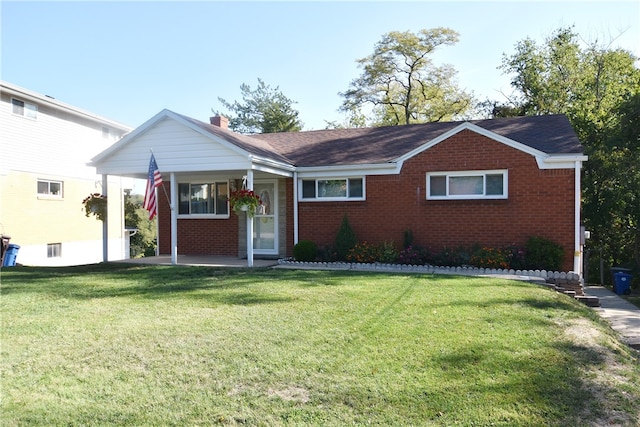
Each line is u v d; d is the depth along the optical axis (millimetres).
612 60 24266
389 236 12766
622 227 17141
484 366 4500
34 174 18156
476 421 3490
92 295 7953
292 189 14094
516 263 11125
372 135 15586
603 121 18172
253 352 4895
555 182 11203
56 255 19328
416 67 35312
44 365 4566
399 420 3506
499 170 11750
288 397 3881
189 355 4820
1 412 3609
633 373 4539
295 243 13711
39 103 18266
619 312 9375
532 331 5656
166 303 7230
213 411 3637
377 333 5535
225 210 15203
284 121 38875
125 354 4855
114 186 22594
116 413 3602
